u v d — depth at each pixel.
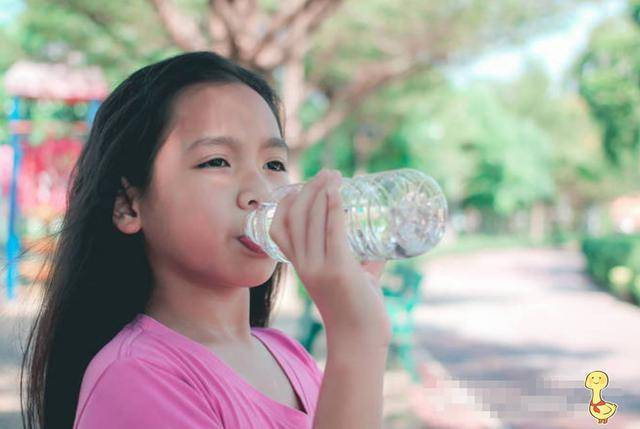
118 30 10.55
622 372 8.41
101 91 12.56
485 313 13.62
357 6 11.64
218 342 1.22
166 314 1.23
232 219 1.14
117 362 1.06
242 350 1.26
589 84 18.42
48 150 12.41
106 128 1.24
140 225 1.22
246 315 1.32
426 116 21.30
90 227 1.24
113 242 1.25
